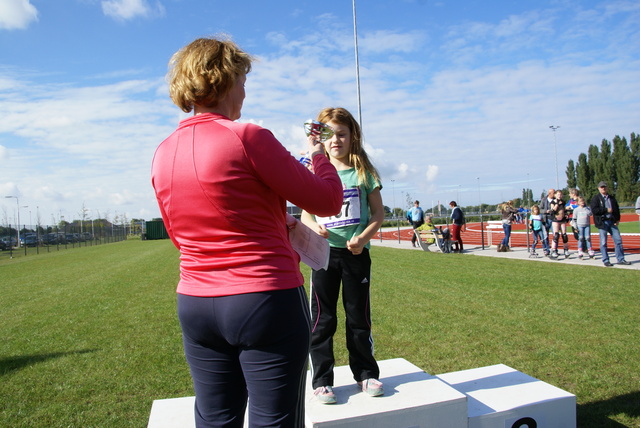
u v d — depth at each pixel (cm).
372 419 211
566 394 259
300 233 181
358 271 251
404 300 691
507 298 677
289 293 134
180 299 140
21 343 545
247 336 128
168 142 144
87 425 314
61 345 527
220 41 149
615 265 973
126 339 544
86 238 4547
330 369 244
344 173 264
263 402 131
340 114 264
